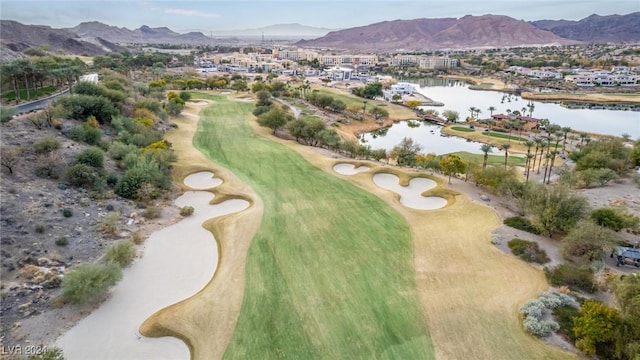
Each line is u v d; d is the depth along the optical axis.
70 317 30.22
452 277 36.59
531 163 85.19
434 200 56.72
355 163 71.25
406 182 62.25
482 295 33.88
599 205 55.84
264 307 32.12
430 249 41.69
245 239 43.12
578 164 73.94
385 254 40.59
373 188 59.62
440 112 149.50
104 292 33.09
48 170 47.69
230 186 58.56
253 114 110.69
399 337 29.06
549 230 43.69
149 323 30.27
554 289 34.47
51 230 38.75
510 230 45.53
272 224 46.69
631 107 165.38
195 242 43.34
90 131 61.31
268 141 85.19
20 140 52.28
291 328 29.83
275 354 27.42
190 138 85.06
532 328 29.02
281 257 39.69
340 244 42.47
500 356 27.25
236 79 188.62
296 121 90.06
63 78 104.69
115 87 96.94
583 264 38.06
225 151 76.50
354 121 124.06
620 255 38.28
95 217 43.53
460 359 27.08
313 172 65.81
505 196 56.44
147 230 44.44
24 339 27.47
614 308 29.53
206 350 27.94
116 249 36.88
